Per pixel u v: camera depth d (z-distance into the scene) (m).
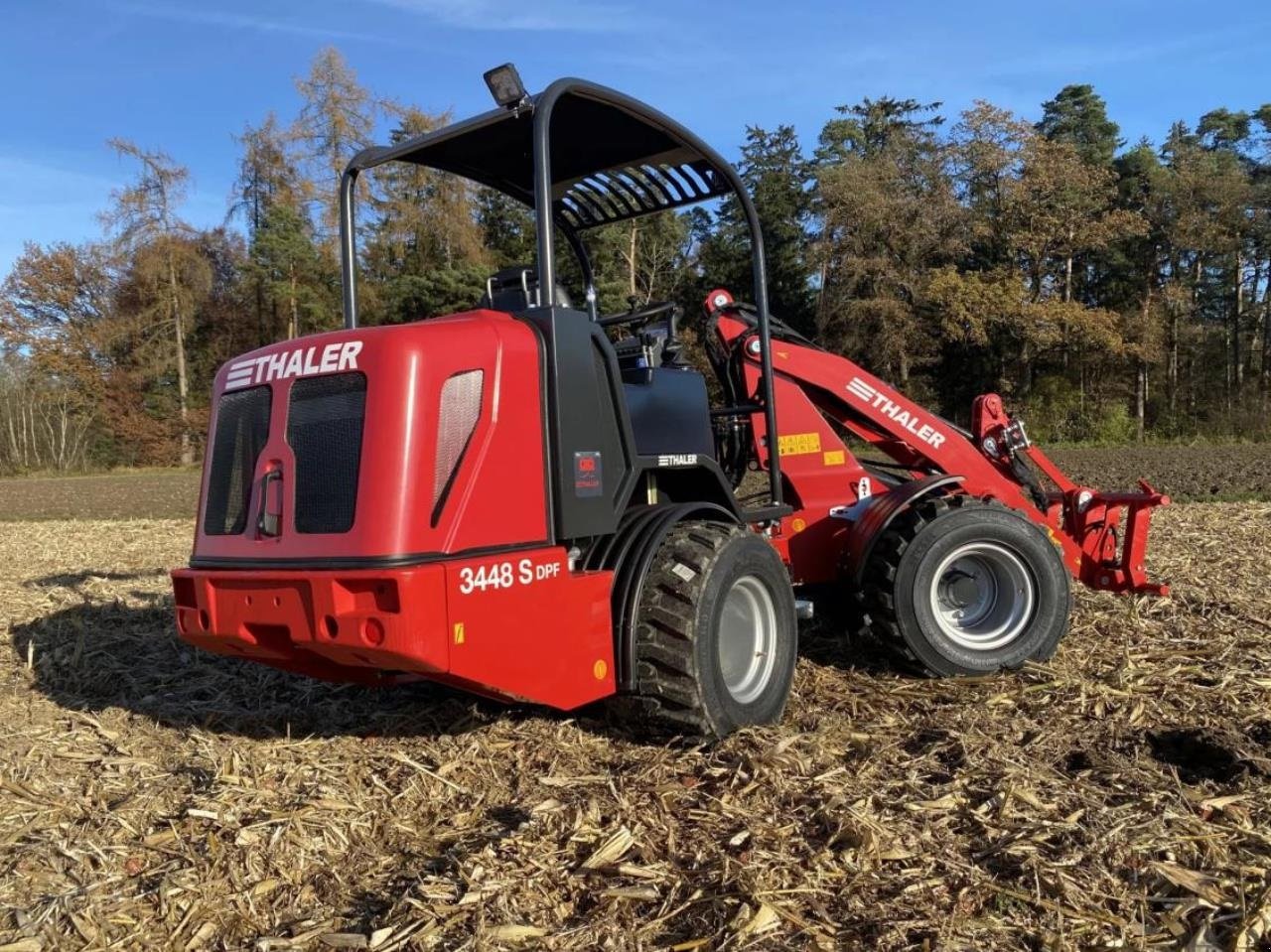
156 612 6.88
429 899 2.77
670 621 3.67
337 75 37.41
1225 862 2.83
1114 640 5.25
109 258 39.12
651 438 4.15
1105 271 41.84
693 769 3.62
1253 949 2.44
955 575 4.77
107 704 4.85
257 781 3.70
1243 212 39.78
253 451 3.60
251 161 39.28
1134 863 2.83
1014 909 2.63
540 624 3.37
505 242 37.03
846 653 5.23
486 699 4.41
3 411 42.62
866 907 2.65
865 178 34.84
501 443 3.33
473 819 3.35
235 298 40.81
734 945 2.49
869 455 6.00
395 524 3.08
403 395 3.15
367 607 3.05
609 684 3.65
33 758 4.09
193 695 4.93
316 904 2.86
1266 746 3.73
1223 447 26.36
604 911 2.69
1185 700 4.26
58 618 6.66
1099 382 37.16
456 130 3.96
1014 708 4.24
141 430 39.41
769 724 4.06
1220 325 43.19
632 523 3.86
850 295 35.69
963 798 3.31
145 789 3.73
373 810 3.44
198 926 2.75
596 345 3.70
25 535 13.52
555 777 3.61
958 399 37.75
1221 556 7.81
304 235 37.50
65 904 2.88
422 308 34.28
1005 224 35.28
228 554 3.52
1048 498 5.63
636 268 39.53
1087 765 3.59
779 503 4.64
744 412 4.80
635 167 4.60
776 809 3.28
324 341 3.41
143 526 14.62
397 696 4.75
